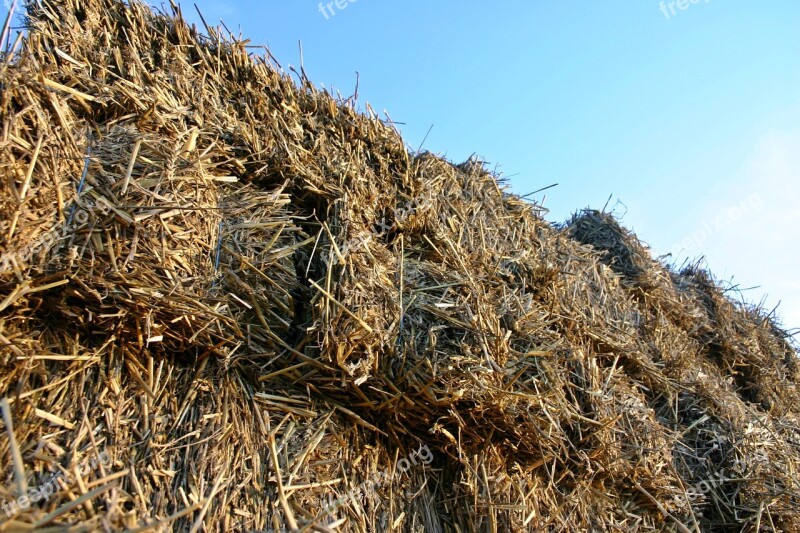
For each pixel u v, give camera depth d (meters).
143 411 1.93
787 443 4.01
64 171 1.92
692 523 3.04
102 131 2.24
